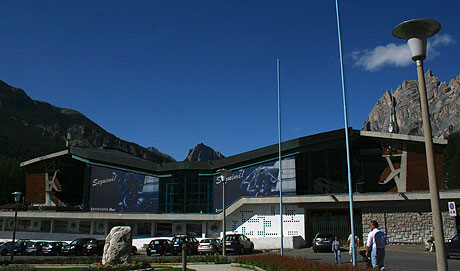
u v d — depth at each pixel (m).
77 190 57.75
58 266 22.52
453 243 24.12
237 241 32.31
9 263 24.75
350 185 17.31
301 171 44.34
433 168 7.76
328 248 31.38
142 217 44.53
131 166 53.50
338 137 43.41
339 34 19.36
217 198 49.41
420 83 8.32
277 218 38.88
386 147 43.56
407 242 34.78
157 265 21.53
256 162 47.25
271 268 16.30
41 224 50.44
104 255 18.86
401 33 8.80
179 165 51.53
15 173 93.88
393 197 35.59
